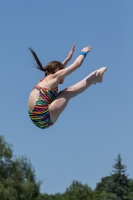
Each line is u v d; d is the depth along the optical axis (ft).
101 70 38.27
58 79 36.35
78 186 252.83
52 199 264.11
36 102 35.94
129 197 195.93
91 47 37.81
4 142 195.00
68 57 39.86
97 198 233.14
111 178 200.23
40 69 37.42
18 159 197.47
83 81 37.45
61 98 36.11
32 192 221.25
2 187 186.60
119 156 200.03
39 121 36.14
